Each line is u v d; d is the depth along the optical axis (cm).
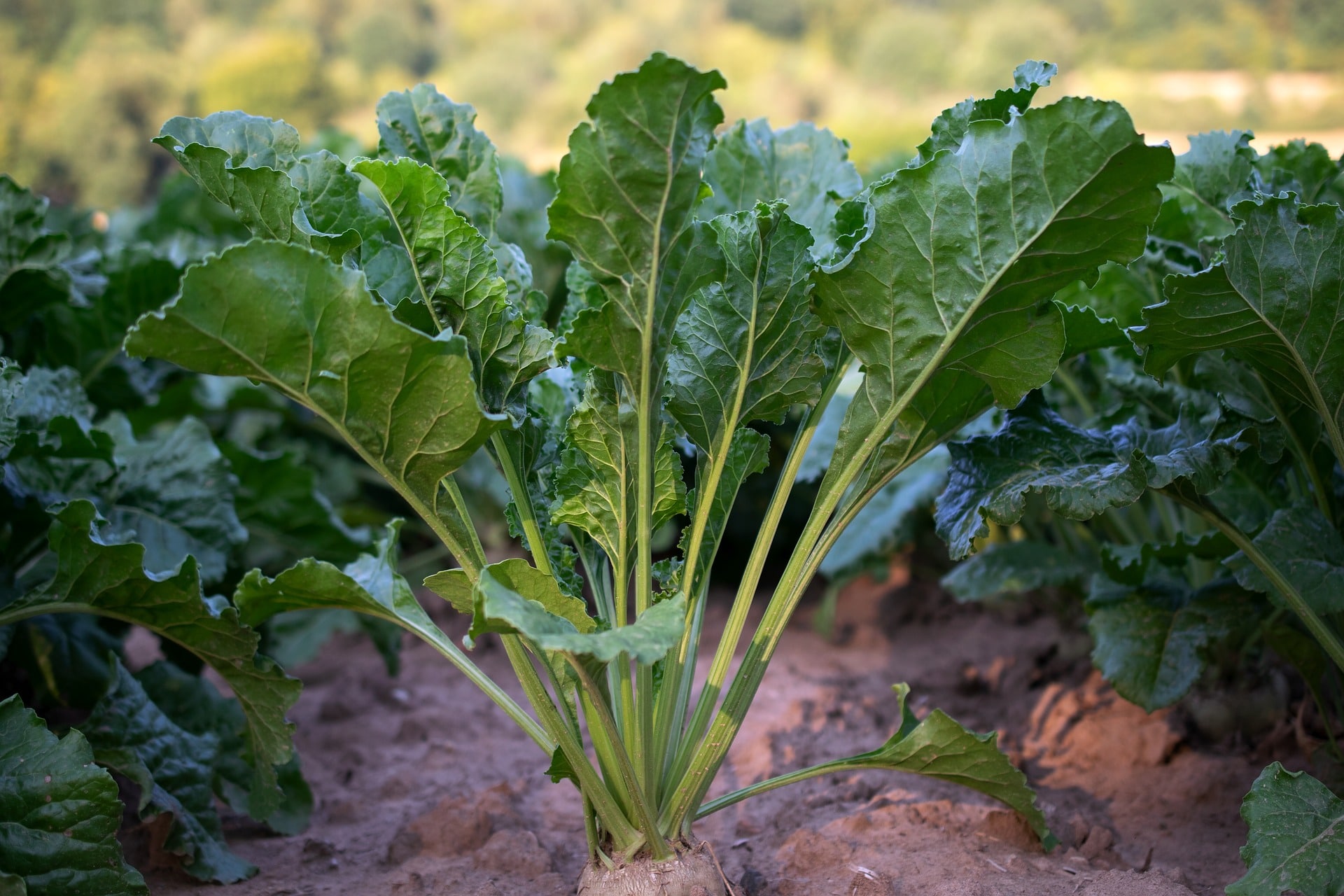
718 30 2086
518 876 190
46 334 262
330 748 270
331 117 2025
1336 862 150
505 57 2067
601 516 164
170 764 192
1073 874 180
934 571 371
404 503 418
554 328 368
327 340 141
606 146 139
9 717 164
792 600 169
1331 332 159
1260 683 238
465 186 189
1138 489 165
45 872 157
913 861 183
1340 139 1332
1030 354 157
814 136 212
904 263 152
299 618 313
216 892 188
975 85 1853
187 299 134
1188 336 163
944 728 169
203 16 2133
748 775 242
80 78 1930
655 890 156
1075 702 261
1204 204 211
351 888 191
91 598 180
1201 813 208
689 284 152
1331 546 183
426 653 348
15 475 204
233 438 391
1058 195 143
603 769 164
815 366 164
